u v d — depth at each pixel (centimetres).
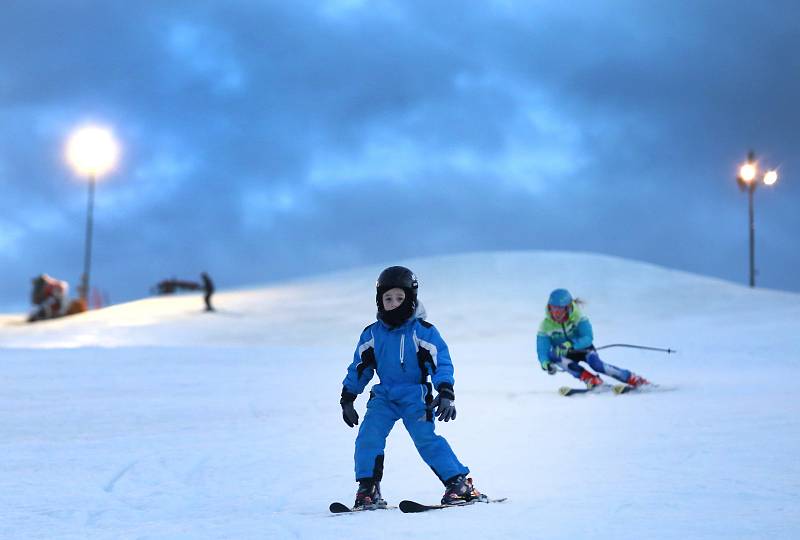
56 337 8681
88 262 11175
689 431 1981
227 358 4709
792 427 1973
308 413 2697
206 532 1100
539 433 2084
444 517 1130
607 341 5691
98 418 2555
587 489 1336
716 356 4675
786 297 10094
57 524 1273
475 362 4747
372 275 12069
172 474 1694
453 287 10762
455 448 1894
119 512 1369
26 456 1903
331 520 1155
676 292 10369
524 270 11438
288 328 9162
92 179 11156
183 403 2902
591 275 11188
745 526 1019
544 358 3167
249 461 1823
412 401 1302
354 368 1340
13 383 3328
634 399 2803
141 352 4791
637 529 1005
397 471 1672
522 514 1123
